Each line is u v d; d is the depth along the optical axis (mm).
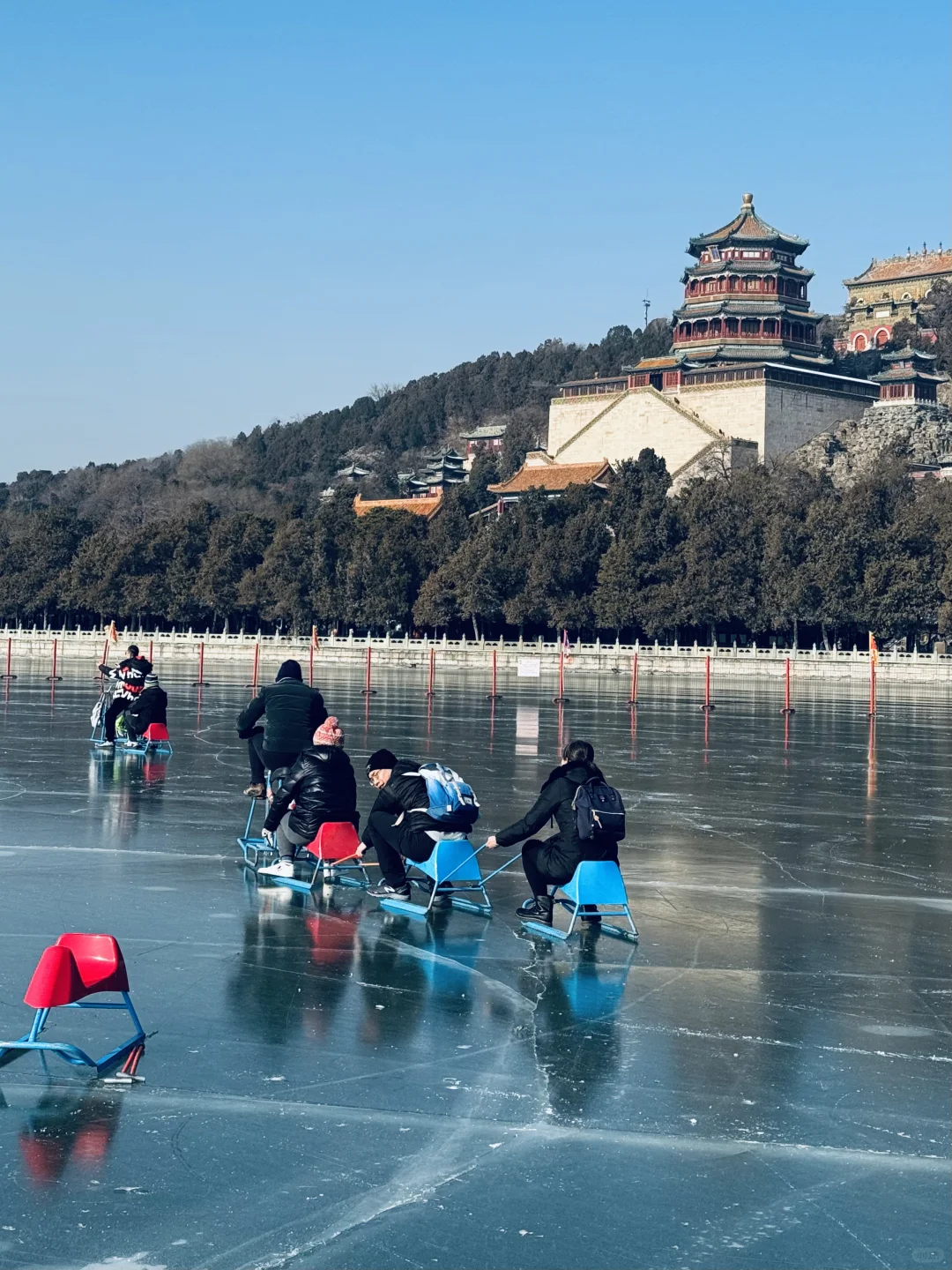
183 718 48031
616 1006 13398
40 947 14930
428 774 17625
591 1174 9672
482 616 150125
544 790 16500
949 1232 8969
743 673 118625
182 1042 12062
